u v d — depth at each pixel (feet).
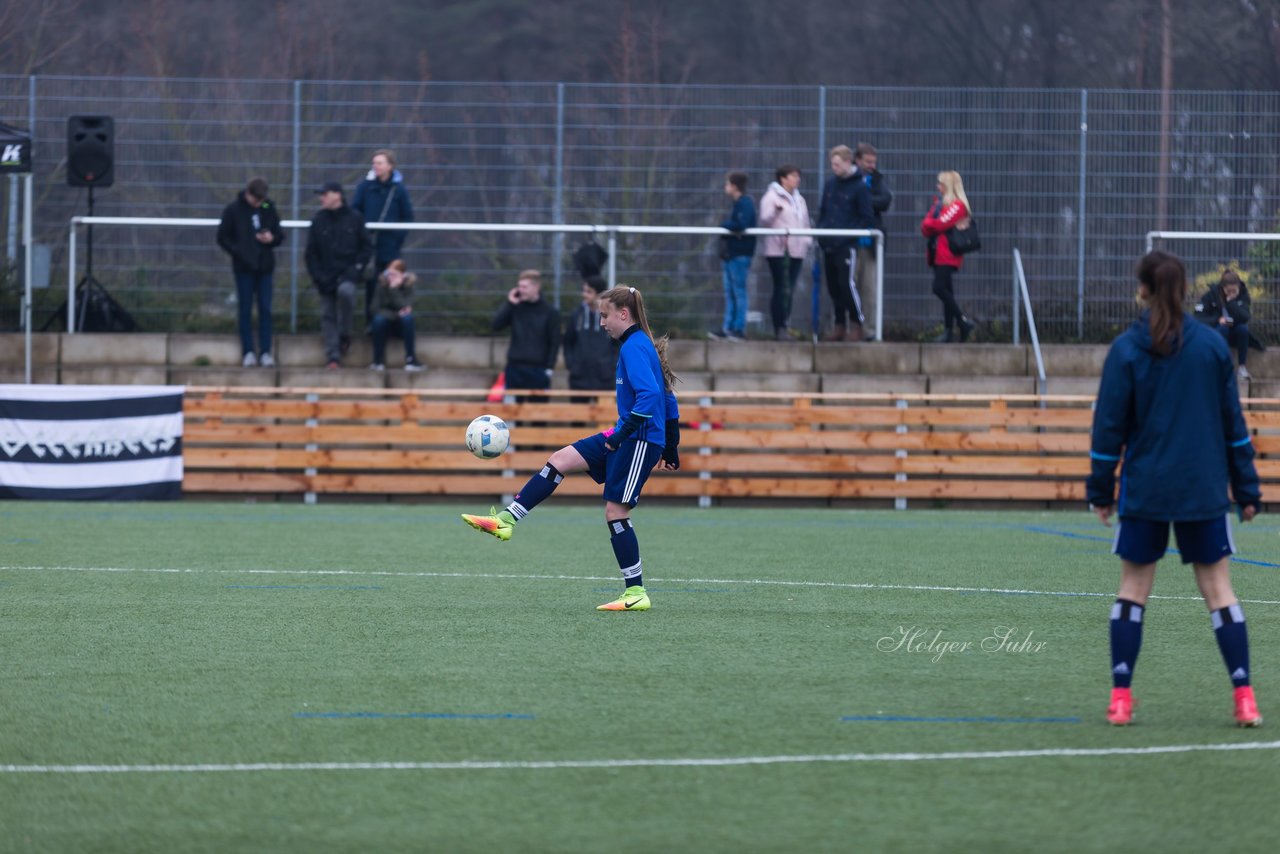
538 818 55.31
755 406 215.31
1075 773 61.46
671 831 53.72
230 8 392.06
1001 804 57.06
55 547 146.10
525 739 67.00
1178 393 67.97
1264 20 386.52
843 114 231.91
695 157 231.50
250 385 215.10
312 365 223.10
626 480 105.09
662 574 129.39
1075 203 231.50
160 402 204.23
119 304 226.17
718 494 209.87
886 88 231.30
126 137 229.86
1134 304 231.50
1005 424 210.79
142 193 230.68
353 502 207.21
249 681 79.82
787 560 141.49
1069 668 85.10
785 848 51.96
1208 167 231.30
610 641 93.09
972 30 417.28
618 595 114.83
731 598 114.01
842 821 54.90
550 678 80.89
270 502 205.87
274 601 110.42
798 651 89.97
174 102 230.89
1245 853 51.52
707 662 85.97
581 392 206.39
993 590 120.06
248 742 66.39
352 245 214.69
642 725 69.77
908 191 231.71
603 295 104.78
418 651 89.15
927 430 216.74
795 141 232.12
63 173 230.48
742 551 149.69
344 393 211.00
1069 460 211.00
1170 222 231.30
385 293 215.10
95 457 203.21
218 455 206.08
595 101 231.91
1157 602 114.11
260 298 217.36
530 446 209.46
